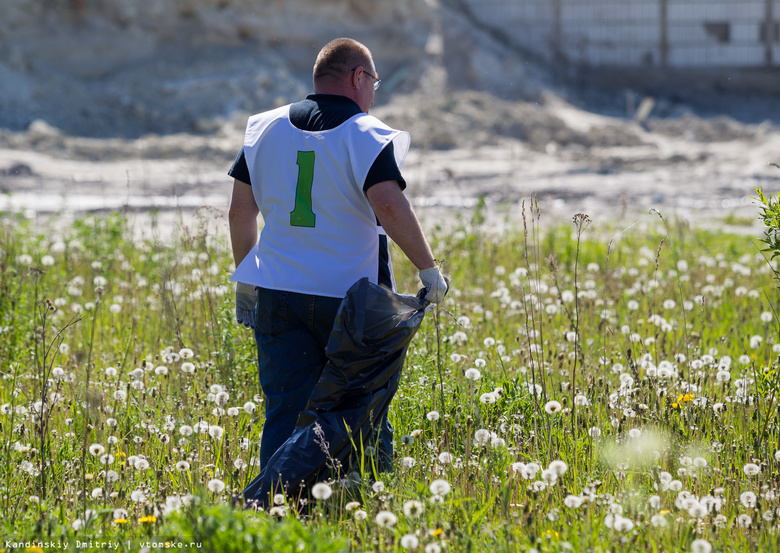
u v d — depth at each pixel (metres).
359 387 14.38
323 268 15.10
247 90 142.88
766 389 17.44
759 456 15.55
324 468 14.12
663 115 164.75
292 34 159.00
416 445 16.31
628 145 135.62
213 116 136.25
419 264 14.67
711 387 18.80
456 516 13.17
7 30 137.75
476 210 41.03
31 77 133.12
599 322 24.52
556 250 40.12
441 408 17.50
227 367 19.64
